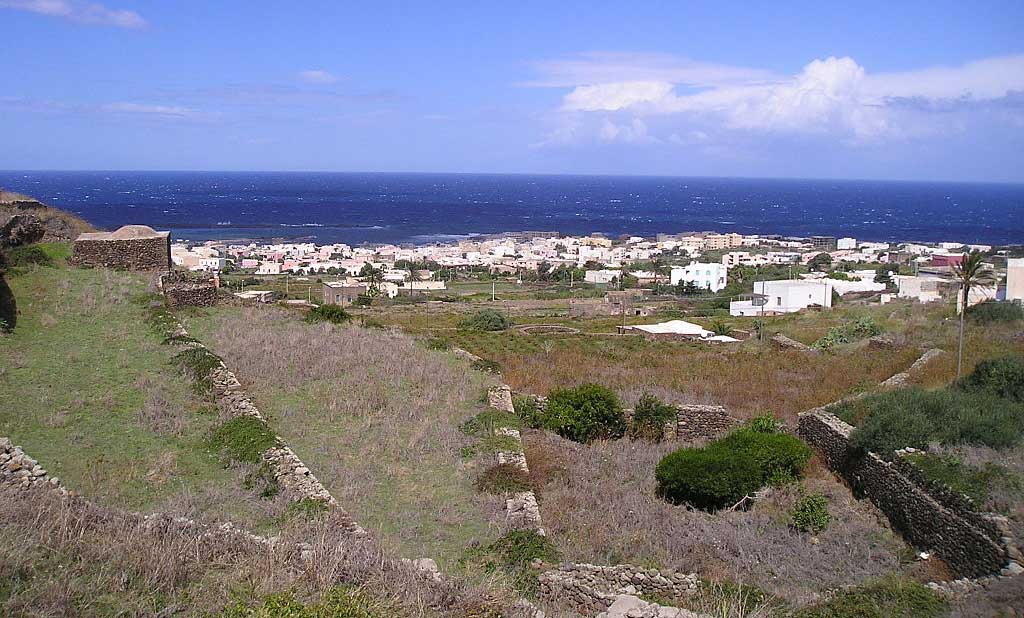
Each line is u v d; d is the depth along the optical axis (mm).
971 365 24891
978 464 14414
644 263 144250
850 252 147750
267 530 10711
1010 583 10523
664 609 8820
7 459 10320
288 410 17297
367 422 17094
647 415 21094
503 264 141125
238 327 24594
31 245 27938
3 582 7180
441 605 8281
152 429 14383
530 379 25578
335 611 7340
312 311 30219
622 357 31688
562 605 10039
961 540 12570
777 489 16750
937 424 16562
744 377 27297
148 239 28109
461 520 12500
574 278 119688
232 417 15164
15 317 20500
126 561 7992
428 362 23656
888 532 14727
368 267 115812
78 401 15094
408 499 13242
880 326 37812
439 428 17281
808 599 10320
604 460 18141
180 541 8555
